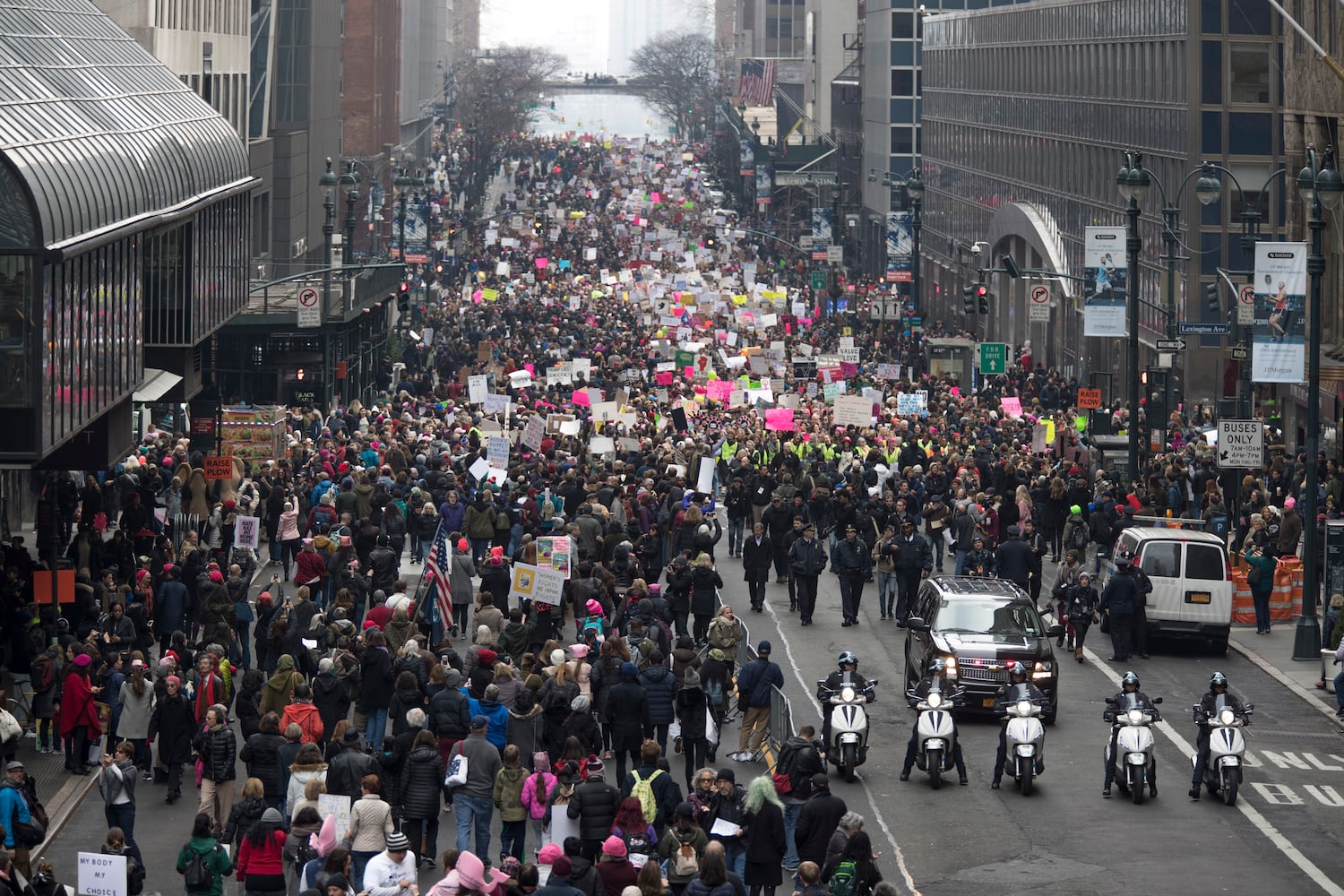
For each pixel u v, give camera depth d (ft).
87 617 156.66
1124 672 176.24
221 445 238.48
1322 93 280.92
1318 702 164.66
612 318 455.22
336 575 175.73
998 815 127.85
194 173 223.30
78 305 160.25
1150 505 224.12
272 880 99.30
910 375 395.55
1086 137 449.48
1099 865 116.37
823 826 104.73
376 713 134.41
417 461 234.79
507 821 112.27
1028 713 134.51
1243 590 203.51
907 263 520.83
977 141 572.10
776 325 444.14
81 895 93.30
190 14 390.63
